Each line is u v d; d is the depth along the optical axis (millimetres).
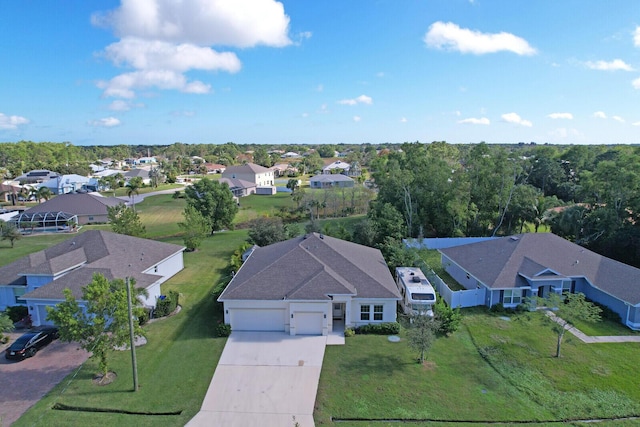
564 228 44438
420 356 22453
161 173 127562
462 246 37906
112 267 29688
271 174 113562
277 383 19906
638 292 26328
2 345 23781
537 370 21141
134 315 20422
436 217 51344
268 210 75438
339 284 25688
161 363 21703
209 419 17281
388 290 26172
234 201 58031
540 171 71875
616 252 39031
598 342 24266
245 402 18406
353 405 18172
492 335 25203
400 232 44938
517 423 17062
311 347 23531
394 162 56875
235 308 25328
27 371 20922
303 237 32938
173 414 17641
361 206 71625
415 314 23609
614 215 40281
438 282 32812
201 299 30875
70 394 18875
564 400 18578
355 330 25516
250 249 40156
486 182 49094
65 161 176625
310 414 17594
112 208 46188
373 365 21562
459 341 24453
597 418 17422
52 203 64250
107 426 16734
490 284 29109
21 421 16953
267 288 25750
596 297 29406
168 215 69000
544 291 29812
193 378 20297
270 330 25641
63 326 18922
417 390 19297
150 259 33531
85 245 33594
